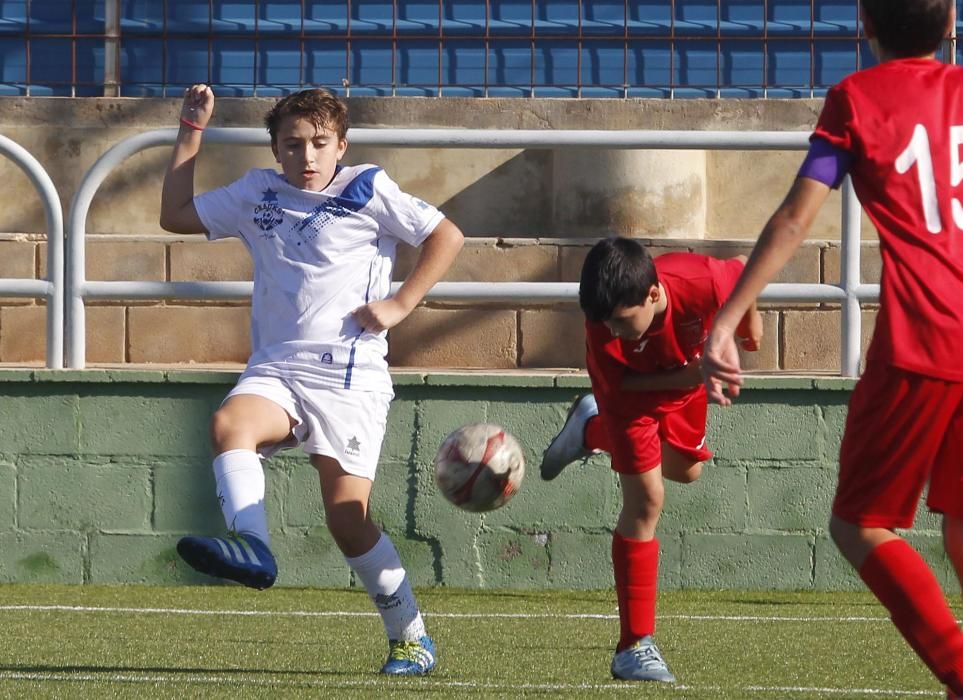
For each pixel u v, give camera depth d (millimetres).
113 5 38812
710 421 24094
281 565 24188
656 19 39781
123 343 31922
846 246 24016
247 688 14500
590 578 24141
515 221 35000
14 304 31953
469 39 39562
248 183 16266
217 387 24031
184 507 24109
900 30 12055
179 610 21438
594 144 23844
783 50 39438
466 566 24141
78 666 16156
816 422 24016
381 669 15891
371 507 24109
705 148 23875
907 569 11328
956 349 11117
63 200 35000
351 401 15680
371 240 16062
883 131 11625
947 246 11367
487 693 14375
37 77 38781
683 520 24156
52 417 24016
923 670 16531
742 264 15953
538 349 31531
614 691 14664
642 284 14742
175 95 39094
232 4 39219
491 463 16375
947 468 11383
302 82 39344
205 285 23719
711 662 17078
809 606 22531
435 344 31547
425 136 23828
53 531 24078
